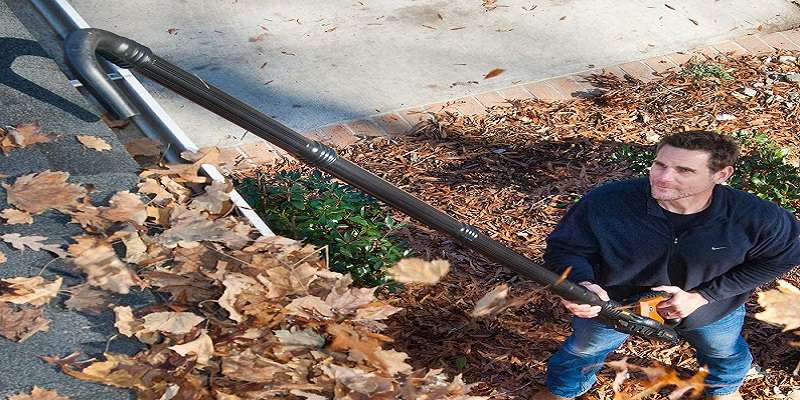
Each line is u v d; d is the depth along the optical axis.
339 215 4.70
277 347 2.43
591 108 6.75
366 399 2.31
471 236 2.85
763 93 7.05
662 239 3.34
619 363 4.44
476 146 6.26
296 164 5.91
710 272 3.41
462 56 7.19
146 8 7.36
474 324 4.79
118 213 2.57
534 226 5.58
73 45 2.42
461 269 5.12
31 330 2.21
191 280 2.50
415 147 6.21
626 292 3.57
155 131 3.11
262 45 7.08
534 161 6.16
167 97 6.44
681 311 3.45
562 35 7.56
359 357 2.46
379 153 6.12
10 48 3.08
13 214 2.51
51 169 2.72
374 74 6.88
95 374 2.15
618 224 3.36
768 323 4.93
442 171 6.01
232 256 2.61
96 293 2.35
